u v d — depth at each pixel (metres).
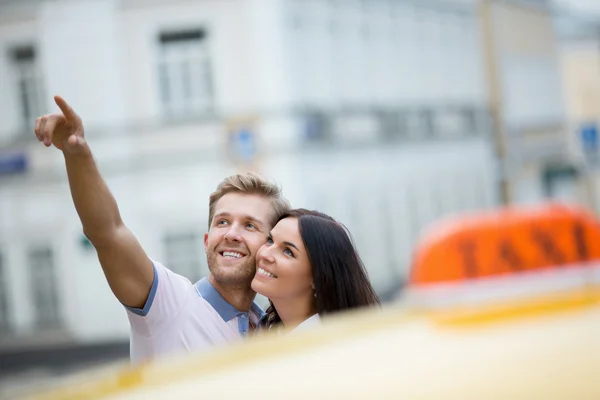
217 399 1.64
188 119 25.64
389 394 1.56
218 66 25.53
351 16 28.98
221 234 4.17
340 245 4.05
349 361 1.75
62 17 25.92
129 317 3.90
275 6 25.36
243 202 4.20
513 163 36.53
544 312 1.95
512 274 2.07
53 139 3.47
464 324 1.92
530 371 1.60
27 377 20.95
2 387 19.36
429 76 33.53
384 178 30.22
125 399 1.72
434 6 33.75
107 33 25.84
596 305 1.97
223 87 25.58
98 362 22.91
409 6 32.22
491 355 1.70
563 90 42.78
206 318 4.00
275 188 4.30
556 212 2.12
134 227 25.80
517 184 36.84
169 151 25.75
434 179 33.47
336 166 27.62
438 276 2.06
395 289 29.80
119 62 25.83
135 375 1.85
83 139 3.44
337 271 4.03
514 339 1.78
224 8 25.45
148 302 3.81
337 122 27.73
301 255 4.02
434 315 2.02
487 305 2.02
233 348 1.99
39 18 26.02
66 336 26.02
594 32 44.59
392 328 1.95
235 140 25.41
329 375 1.68
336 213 27.53
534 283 2.09
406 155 31.77
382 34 30.69
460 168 35.09
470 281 2.05
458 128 35.12
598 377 1.55
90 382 1.86
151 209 25.81
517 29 38.53
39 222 26.20
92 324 25.97
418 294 2.07
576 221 2.10
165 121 25.72
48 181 26.20
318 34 27.23
